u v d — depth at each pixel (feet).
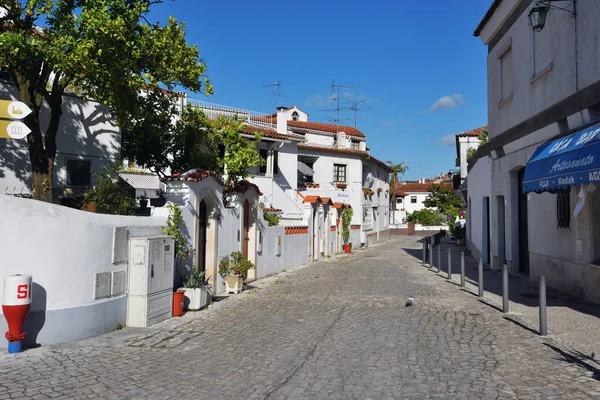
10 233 24.11
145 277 29.73
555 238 42.39
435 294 41.93
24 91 32.71
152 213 35.60
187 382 19.30
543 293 26.35
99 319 27.35
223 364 21.85
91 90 34.32
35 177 33.24
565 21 38.70
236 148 49.96
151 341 26.18
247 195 52.80
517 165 51.08
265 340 26.35
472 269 63.10
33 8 30.09
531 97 46.19
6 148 38.91
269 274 61.11
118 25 29.30
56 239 25.27
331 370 20.75
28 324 24.45
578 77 36.76
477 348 24.09
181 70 38.83
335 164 119.03
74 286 25.98
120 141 46.09
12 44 28.27
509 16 52.13
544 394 17.56
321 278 56.90
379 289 45.83
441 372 20.31
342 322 30.81
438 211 231.30
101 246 27.61
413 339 26.08
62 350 23.98
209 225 43.29
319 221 88.63
